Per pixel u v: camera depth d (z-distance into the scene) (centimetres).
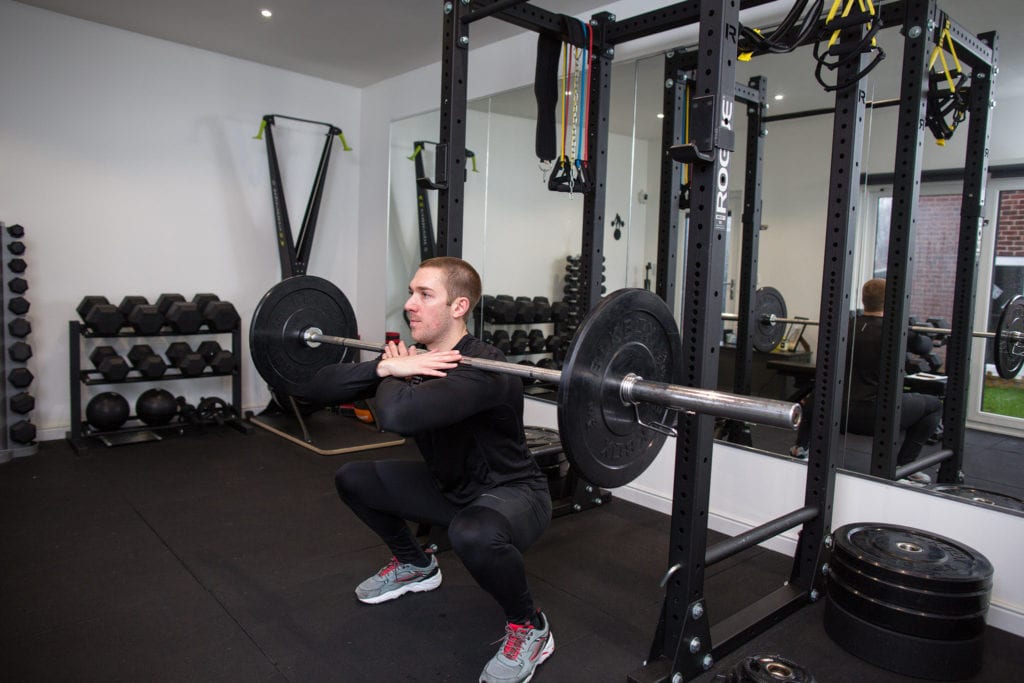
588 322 125
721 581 211
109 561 209
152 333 348
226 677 151
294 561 213
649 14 227
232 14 319
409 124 416
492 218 354
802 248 242
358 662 159
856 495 214
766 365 254
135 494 271
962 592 156
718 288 147
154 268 371
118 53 349
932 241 214
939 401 212
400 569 190
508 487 156
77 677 149
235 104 391
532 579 206
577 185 241
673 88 258
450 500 165
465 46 194
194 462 317
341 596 191
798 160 240
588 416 130
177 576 201
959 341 209
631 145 281
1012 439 197
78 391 335
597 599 194
